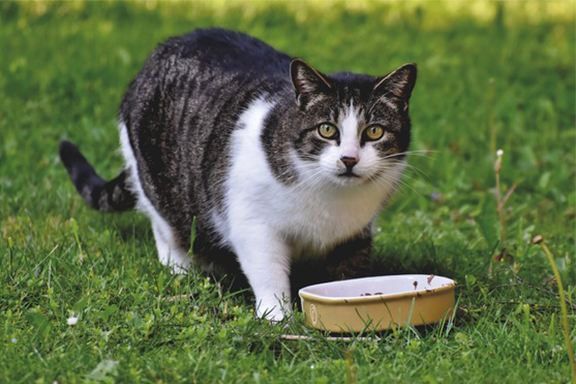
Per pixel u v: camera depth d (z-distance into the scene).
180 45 5.55
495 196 6.99
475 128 8.59
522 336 4.09
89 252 5.33
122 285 4.67
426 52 11.48
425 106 9.15
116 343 4.07
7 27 11.66
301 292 4.35
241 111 4.88
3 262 4.94
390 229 6.29
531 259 5.46
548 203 7.01
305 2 14.34
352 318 4.17
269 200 4.64
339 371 3.79
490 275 5.20
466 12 14.23
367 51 11.43
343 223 4.78
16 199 6.41
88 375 3.66
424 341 4.11
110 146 7.80
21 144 7.84
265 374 3.74
